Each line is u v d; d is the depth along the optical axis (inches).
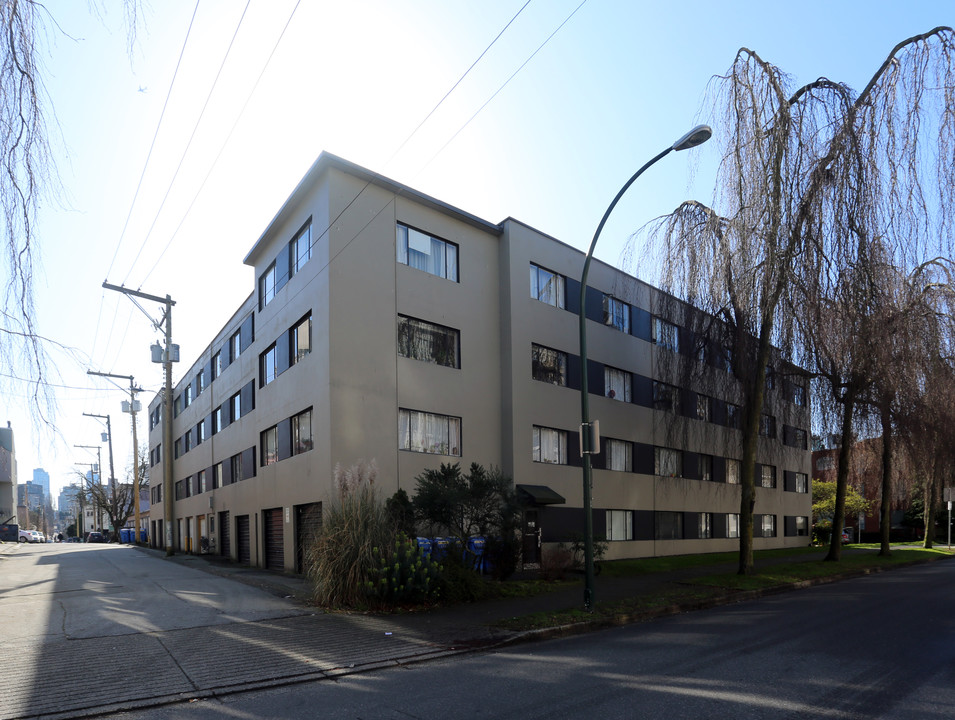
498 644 375.2
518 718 235.9
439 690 278.8
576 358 938.7
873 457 1107.3
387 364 717.9
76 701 263.0
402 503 591.2
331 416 661.9
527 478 827.4
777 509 1378.0
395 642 374.0
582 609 482.0
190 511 1366.9
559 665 323.3
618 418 992.9
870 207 609.6
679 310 786.2
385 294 728.3
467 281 823.7
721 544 1189.1
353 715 245.1
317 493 682.2
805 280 644.7
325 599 487.2
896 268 639.8
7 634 383.9
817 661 318.3
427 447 749.3
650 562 900.6
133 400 1186.0
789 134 641.6
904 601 546.6
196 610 471.8
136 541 1914.4
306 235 758.5
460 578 526.0
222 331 1155.9
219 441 1138.7
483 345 829.8
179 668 311.4
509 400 826.8
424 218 784.9
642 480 1024.9
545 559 696.4
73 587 618.8
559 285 941.2
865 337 649.0
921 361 787.4
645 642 382.9
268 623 425.1
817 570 812.0
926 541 1387.8
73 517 3503.9
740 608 533.6
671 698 256.8
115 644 358.9
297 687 289.7
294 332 787.4
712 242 715.4
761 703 247.9
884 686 269.9
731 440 1089.4
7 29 199.8
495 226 856.3
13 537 2064.5
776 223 630.5
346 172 710.5
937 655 328.5
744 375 737.0
